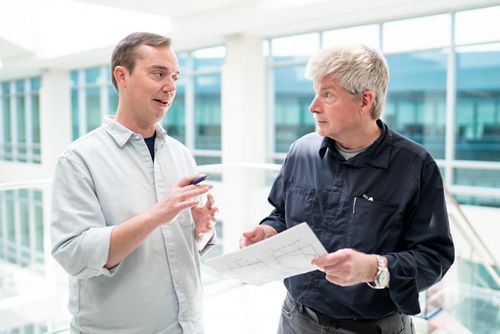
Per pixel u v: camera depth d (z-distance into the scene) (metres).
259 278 1.27
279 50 7.07
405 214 1.28
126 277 1.28
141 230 1.14
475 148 6.14
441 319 2.46
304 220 1.41
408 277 1.17
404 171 1.29
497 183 5.73
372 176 1.31
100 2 5.21
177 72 1.34
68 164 1.25
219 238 5.89
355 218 1.32
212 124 8.54
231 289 3.28
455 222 2.22
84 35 7.82
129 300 1.28
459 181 5.99
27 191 6.13
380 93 1.26
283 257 1.13
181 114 8.66
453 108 5.71
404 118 7.30
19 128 12.68
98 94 10.66
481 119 6.11
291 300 1.46
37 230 7.07
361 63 1.21
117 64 1.32
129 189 1.30
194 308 1.41
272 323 2.80
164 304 1.33
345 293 1.31
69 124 10.95
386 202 1.29
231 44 6.78
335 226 1.35
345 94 1.24
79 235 1.19
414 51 5.78
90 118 11.04
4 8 8.27
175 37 6.86
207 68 7.89
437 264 1.24
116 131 1.34
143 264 1.30
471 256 2.41
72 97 11.05
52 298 3.01
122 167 1.31
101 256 1.15
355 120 1.27
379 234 1.28
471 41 5.35
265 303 3.07
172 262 1.35
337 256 1.08
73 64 9.86
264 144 7.15
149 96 1.29
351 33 6.21
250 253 1.14
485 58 5.82
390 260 1.17
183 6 5.61
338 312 1.33
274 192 1.59
